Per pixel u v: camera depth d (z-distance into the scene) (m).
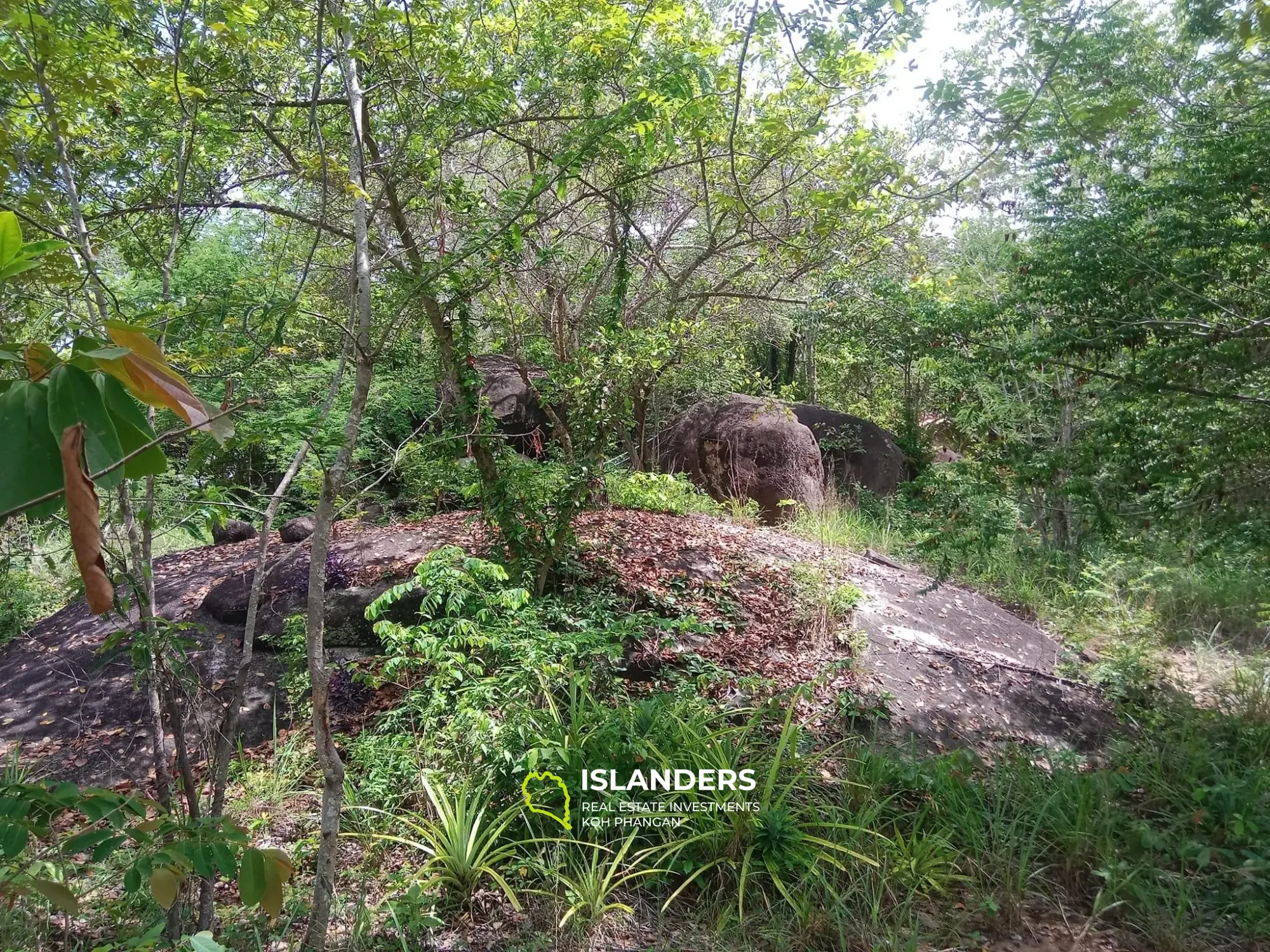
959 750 4.75
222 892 3.68
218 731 3.56
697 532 7.47
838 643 5.90
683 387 10.91
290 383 4.08
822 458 11.18
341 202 4.85
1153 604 6.88
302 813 4.18
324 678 2.62
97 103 3.14
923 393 13.03
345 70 3.05
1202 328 3.89
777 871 3.61
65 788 1.58
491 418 5.77
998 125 3.99
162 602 6.34
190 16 3.62
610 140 3.92
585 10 5.34
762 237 6.72
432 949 3.32
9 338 2.66
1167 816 4.34
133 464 1.12
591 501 6.26
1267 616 6.20
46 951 3.07
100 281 2.70
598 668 5.11
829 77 5.57
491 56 5.05
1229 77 3.74
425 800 4.05
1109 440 4.19
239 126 4.19
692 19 5.95
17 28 2.53
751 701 5.10
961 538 4.93
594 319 7.86
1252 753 4.79
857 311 5.21
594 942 3.38
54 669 5.74
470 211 4.16
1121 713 5.58
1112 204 4.23
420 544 6.59
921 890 3.73
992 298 5.24
